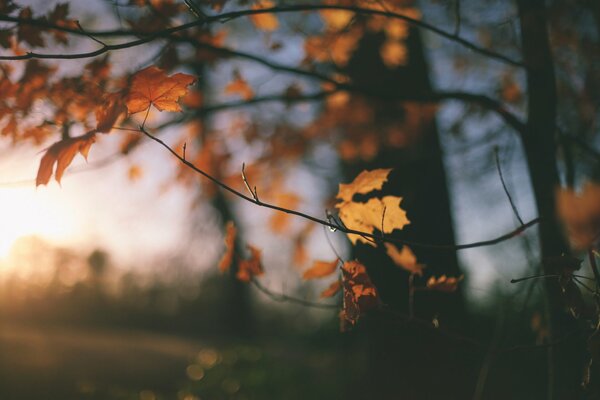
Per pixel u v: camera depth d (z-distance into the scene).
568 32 3.10
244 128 3.96
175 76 1.54
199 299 22.98
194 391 5.82
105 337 14.87
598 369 2.05
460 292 3.66
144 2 2.11
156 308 22.80
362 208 1.83
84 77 2.15
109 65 2.21
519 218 1.61
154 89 1.56
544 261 1.57
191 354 11.61
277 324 19.70
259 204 1.44
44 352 10.17
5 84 2.06
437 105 3.75
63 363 9.62
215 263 14.76
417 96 2.58
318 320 12.49
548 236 2.33
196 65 3.00
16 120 2.10
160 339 15.35
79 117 2.15
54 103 2.11
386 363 3.68
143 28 2.21
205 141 3.72
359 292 1.75
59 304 22.48
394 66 3.96
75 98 2.12
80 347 11.23
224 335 17.03
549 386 2.32
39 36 1.97
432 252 3.63
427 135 3.89
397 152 3.96
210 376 6.05
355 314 1.74
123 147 2.95
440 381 3.50
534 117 2.48
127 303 22.94
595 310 1.54
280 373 6.23
